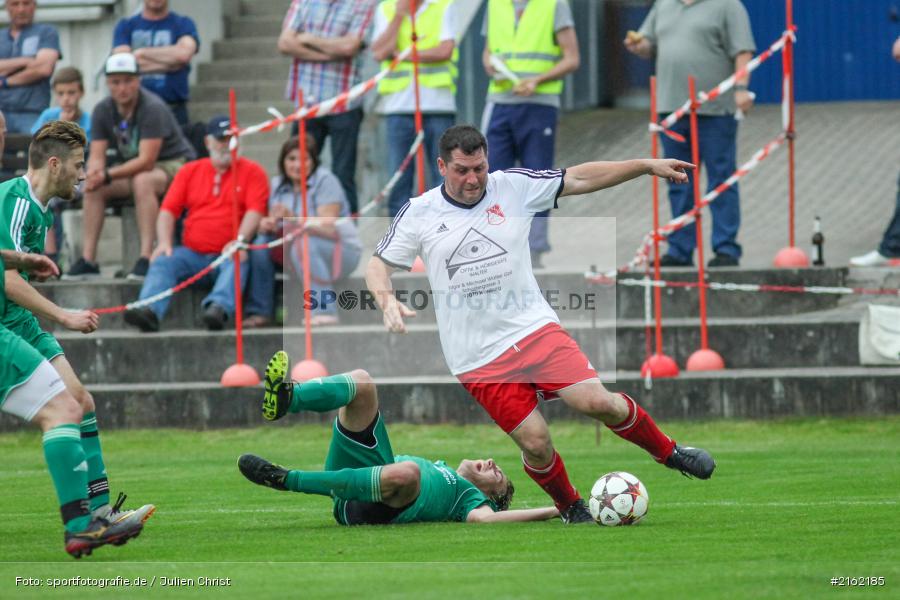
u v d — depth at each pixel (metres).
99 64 60.34
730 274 45.31
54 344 24.59
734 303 45.19
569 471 33.69
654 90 43.00
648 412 41.09
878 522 24.48
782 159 64.25
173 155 48.50
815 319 43.31
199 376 43.94
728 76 46.22
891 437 38.66
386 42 47.62
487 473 26.48
